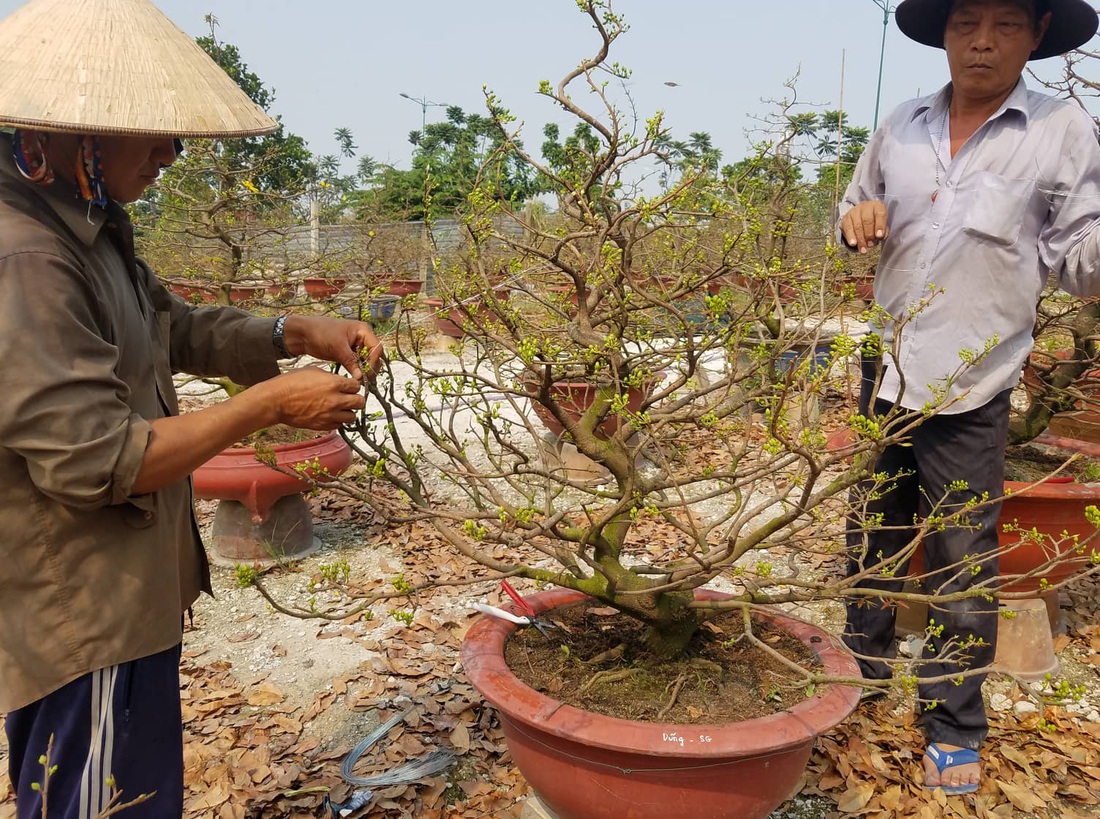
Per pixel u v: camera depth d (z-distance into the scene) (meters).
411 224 10.52
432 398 7.48
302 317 2.24
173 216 5.76
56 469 1.52
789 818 2.62
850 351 1.91
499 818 2.59
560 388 3.73
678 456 2.79
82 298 1.61
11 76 1.51
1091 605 3.96
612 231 2.21
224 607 4.02
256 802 2.64
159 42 1.64
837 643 2.31
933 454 2.78
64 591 1.68
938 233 2.71
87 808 1.73
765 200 4.20
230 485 4.18
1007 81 2.62
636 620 2.58
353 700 3.24
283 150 8.12
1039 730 3.01
